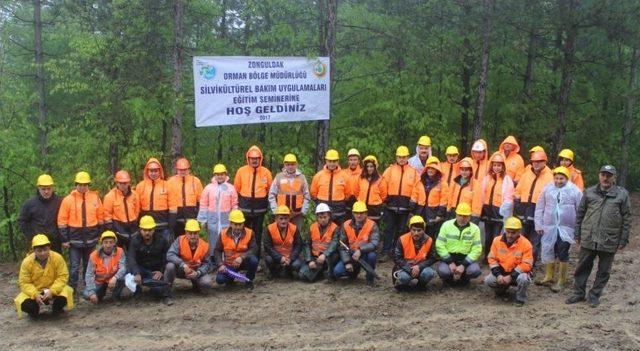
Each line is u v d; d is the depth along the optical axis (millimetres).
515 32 14820
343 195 10227
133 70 12828
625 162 18156
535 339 7004
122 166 13109
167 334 7438
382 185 10320
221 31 15938
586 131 17422
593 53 16047
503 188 9547
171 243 9508
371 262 9172
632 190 22875
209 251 9766
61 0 14156
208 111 10969
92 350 6980
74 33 14008
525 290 8172
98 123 13172
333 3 12023
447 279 8953
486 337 7102
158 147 13523
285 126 14148
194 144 14539
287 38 13531
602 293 8664
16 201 14023
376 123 14109
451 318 7773
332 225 9453
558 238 8727
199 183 9867
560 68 16094
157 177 9469
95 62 12977
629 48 18719
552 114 16125
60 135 14367
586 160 18391
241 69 11102
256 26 15508
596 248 7816
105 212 9125
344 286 9258
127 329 7637
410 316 7902
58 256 8133
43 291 8039
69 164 13594
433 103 14195
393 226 10578
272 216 12406
